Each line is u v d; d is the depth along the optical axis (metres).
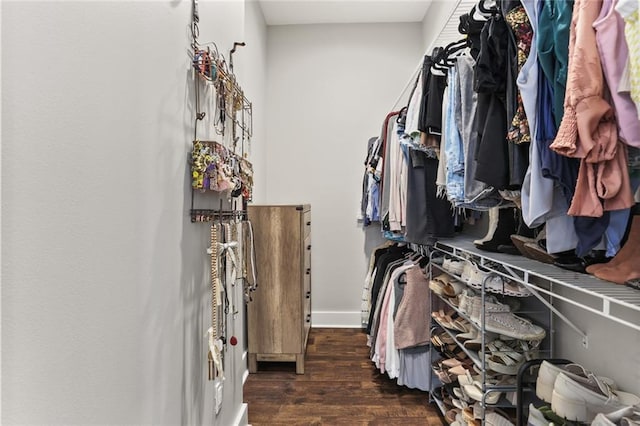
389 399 1.98
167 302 0.92
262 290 2.29
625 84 0.61
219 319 1.22
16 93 0.47
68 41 0.56
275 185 3.28
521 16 0.86
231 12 1.53
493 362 1.29
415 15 3.13
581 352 1.16
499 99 1.00
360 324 3.26
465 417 1.47
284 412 1.85
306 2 2.93
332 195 3.27
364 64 3.27
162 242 0.89
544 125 0.78
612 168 0.65
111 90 0.67
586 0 0.65
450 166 1.30
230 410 1.51
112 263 0.68
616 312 1.01
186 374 1.05
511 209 1.44
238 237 1.67
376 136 3.27
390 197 2.07
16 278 0.47
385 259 2.49
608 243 0.75
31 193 0.49
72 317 0.57
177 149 0.98
